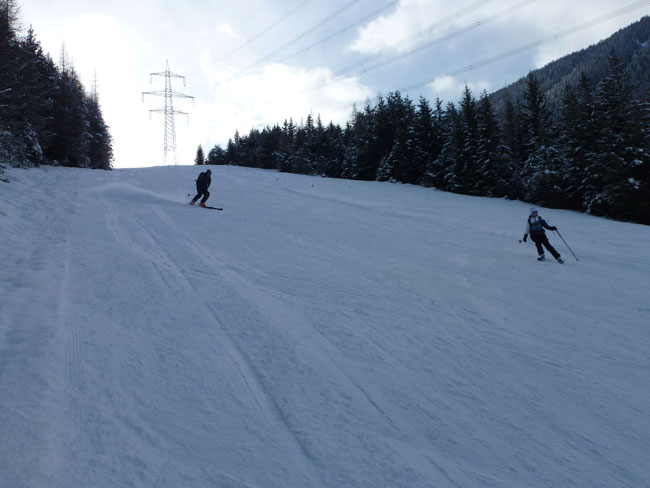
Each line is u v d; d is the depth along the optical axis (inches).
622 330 197.8
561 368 155.8
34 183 626.8
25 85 870.4
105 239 346.0
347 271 291.6
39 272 239.1
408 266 316.8
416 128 1457.9
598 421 121.9
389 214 614.2
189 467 95.1
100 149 1904.5
